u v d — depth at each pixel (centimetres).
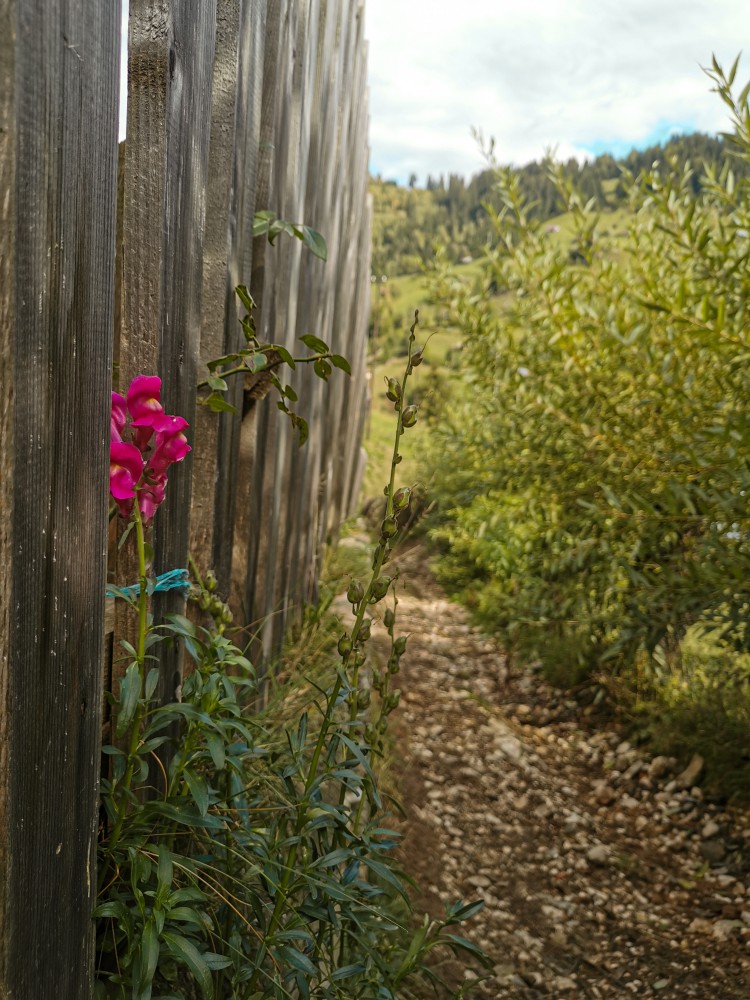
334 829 150
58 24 87
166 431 125
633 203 387
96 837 112
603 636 409
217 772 157
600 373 372
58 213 91
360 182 581
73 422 98
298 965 129
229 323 199
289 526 344
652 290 320
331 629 354
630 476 355
